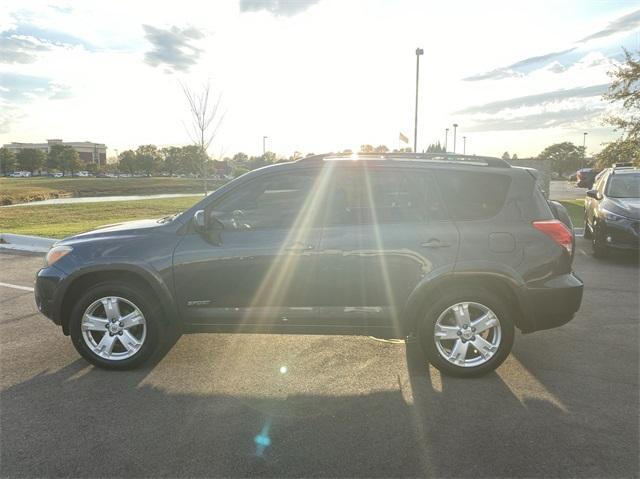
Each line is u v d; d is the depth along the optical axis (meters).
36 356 4.57
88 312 4.21
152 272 4.12
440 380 4.04
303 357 4.53
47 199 37.47
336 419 3.41
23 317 5.77
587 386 3.91
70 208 21.75
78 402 3.66
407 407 3.58
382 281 4.03
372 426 3.32
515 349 4.73
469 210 4.05
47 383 3.99
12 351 4.70
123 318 4.21
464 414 3.47
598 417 3.42
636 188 9.73
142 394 3.79
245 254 4.09
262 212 4.25
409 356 4.55
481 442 3.12
